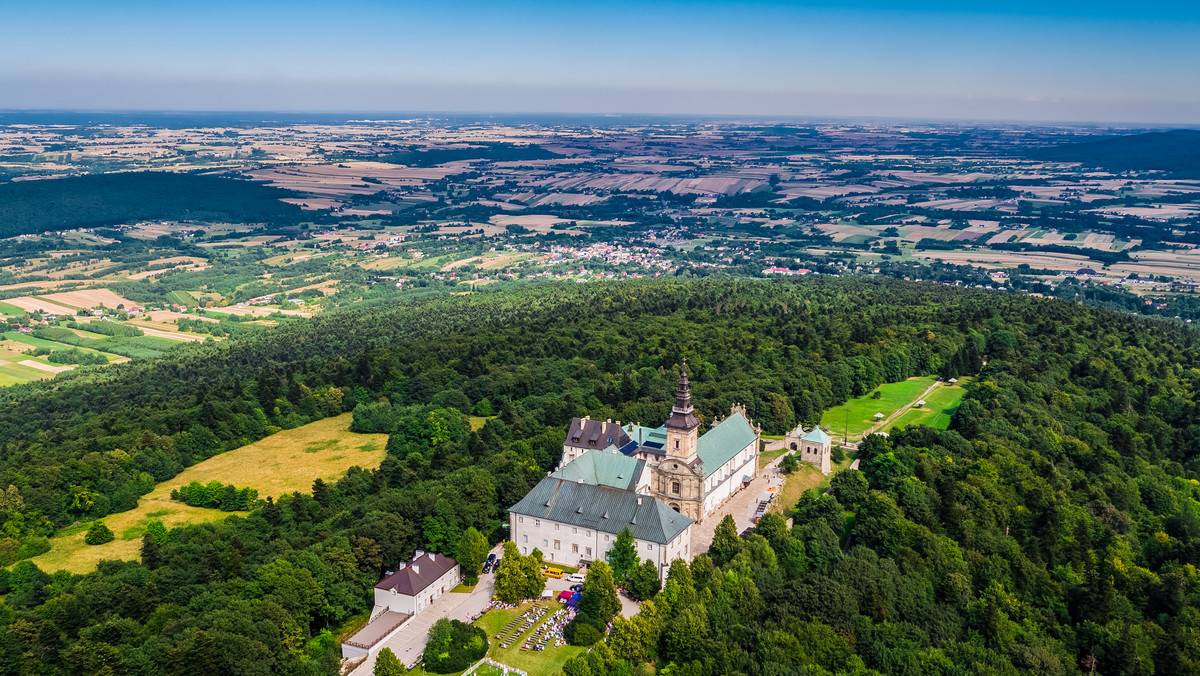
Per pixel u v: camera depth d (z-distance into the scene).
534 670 165.62
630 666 160.75
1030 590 198.88
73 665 156.00
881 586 183.00
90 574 199.88
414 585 189.12
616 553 194.00
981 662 166.38
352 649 175.12
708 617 171.38
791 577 193.12
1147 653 180.00
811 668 158.75
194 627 164.88
